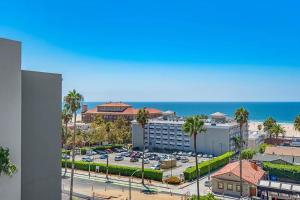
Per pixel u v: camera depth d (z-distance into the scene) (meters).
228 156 145.62
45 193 42.81
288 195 86.75
